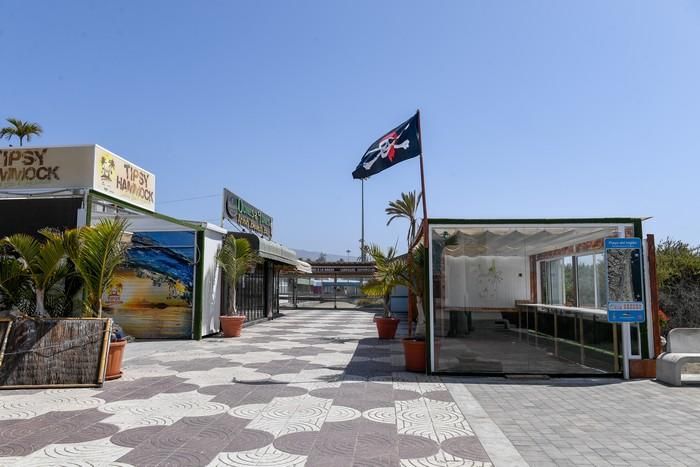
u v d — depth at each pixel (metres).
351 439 5.44
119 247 9.16
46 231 8.93
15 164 11.44
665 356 8.64
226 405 6.84
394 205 14.55
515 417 6.36
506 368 9.48
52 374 7.95
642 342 9.04
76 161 11.38
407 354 9.55
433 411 6.62
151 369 9.62
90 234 8.61
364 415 6.39
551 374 9.09
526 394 7.65
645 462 4.80
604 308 10.28
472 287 12.44
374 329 18.45
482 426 5.95
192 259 14.73
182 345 13.27
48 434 5.52
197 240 14.79
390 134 10.90
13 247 9.08
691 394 7.70
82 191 10.66
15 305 9.06
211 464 4.68
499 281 12.70
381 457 4.91
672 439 5.49
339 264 33.44
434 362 9.22
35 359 7.98
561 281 12.73
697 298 15.20
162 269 14.78
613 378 8.92
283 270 29.64
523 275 12.96
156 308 14.73
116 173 12.53
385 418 6.26
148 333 14.71
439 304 9.80
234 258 15.90
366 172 11.24
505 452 5.07
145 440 5.34
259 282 21.88
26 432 5.59
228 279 16.88
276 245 20.72
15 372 7.88
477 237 10.61
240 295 19.06
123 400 7.10
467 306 12.02
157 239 14.85
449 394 7.62
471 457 4.93
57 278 9.05
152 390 7.75
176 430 5.70
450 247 11.06
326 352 12.12
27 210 10.49
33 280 8.92
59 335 8.19
